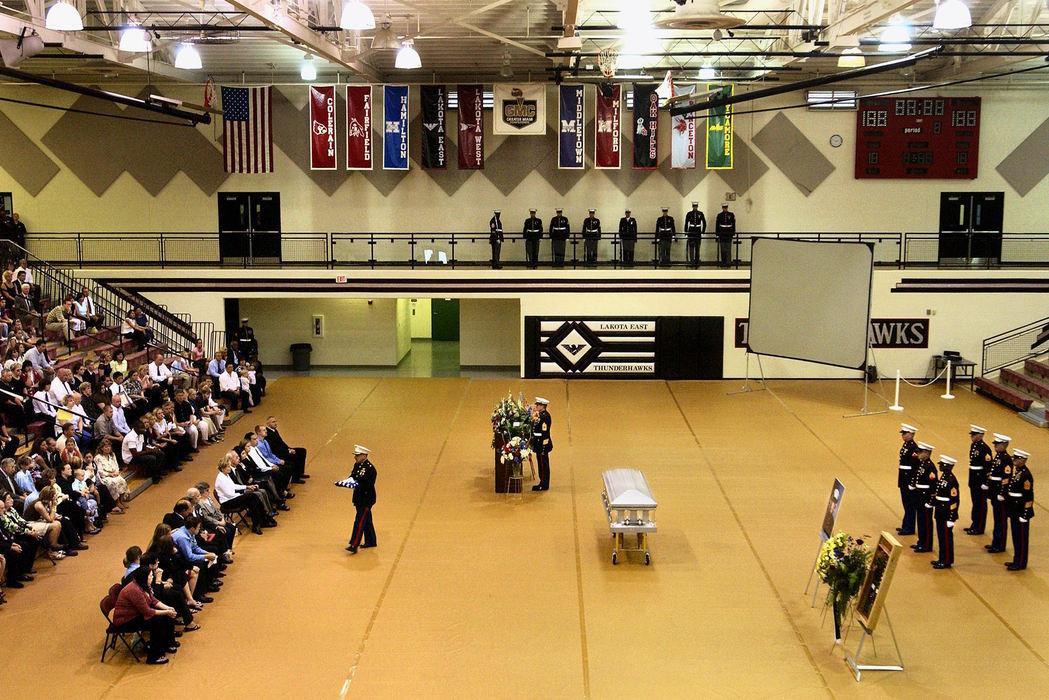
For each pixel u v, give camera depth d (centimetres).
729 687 1058
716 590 1316
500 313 3058
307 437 2136
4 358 1884
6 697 1027
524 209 3059
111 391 1872
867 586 1111
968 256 3061
